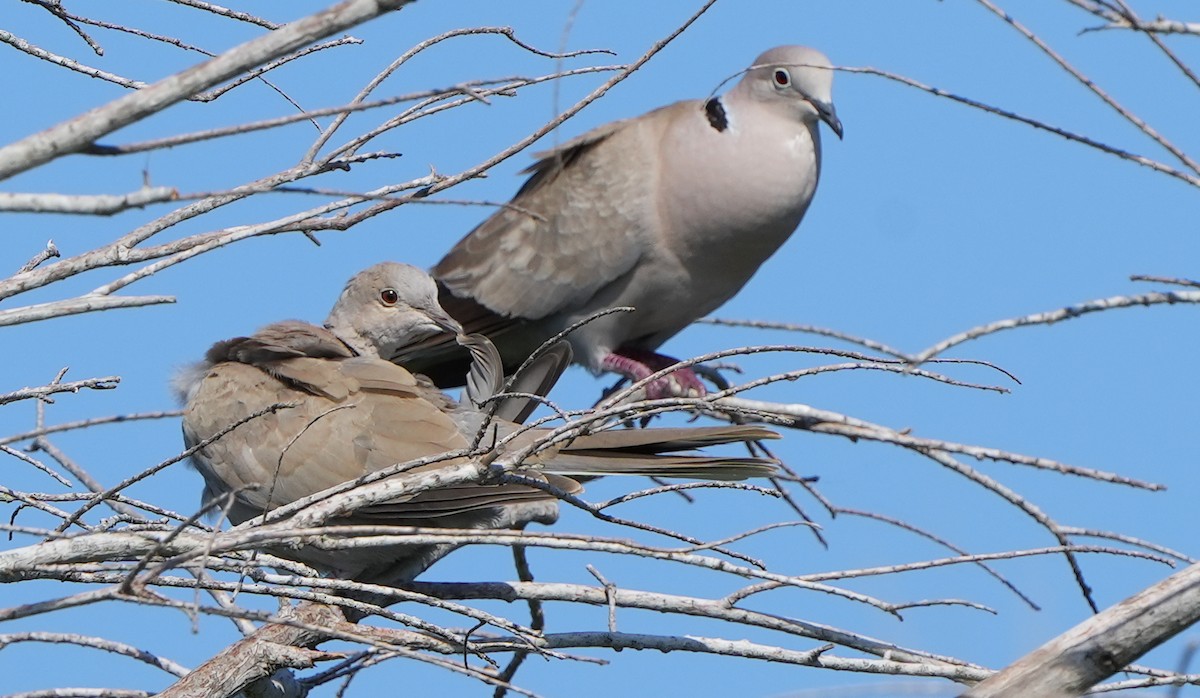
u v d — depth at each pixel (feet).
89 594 20.72
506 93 28.12
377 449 34.76
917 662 27.22
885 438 27.81
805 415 29.55
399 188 28.53
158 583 23.91
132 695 26.00
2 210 18.61
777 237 46.24
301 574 26.00
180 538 23.11
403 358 46.03
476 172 28.50
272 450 35.27
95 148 18.62
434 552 33.42
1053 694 21.71
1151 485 23.07
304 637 28.35
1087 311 21.06
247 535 21.85
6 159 18.37
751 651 27.78
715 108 46.44
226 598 30.19
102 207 18.94
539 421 24.75
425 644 26.94
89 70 28.12
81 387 26.05
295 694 29.19
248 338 37.19
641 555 23.29
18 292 23.49
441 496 32.37
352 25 18.69
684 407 24.62
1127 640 21.63
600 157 46.96
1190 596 21.52
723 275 47.16
